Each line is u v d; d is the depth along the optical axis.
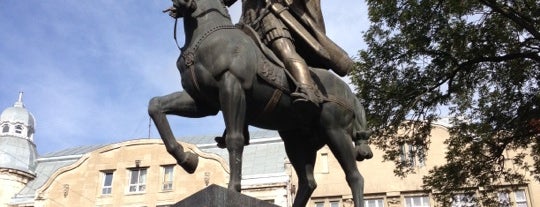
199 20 4.26
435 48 12.95
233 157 3.93
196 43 4.17
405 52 13.03
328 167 24.89
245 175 25.55
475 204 15.83
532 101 12.90
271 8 4.54
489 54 12.84
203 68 4.09
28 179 29.56
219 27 4.21
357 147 4.72
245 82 4.07
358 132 4.71
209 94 4.16
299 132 4.77
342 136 4.54
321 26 4.73
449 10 12.64
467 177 14.05
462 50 12.85
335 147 4.54
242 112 4.03
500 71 13.49
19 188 28.92
